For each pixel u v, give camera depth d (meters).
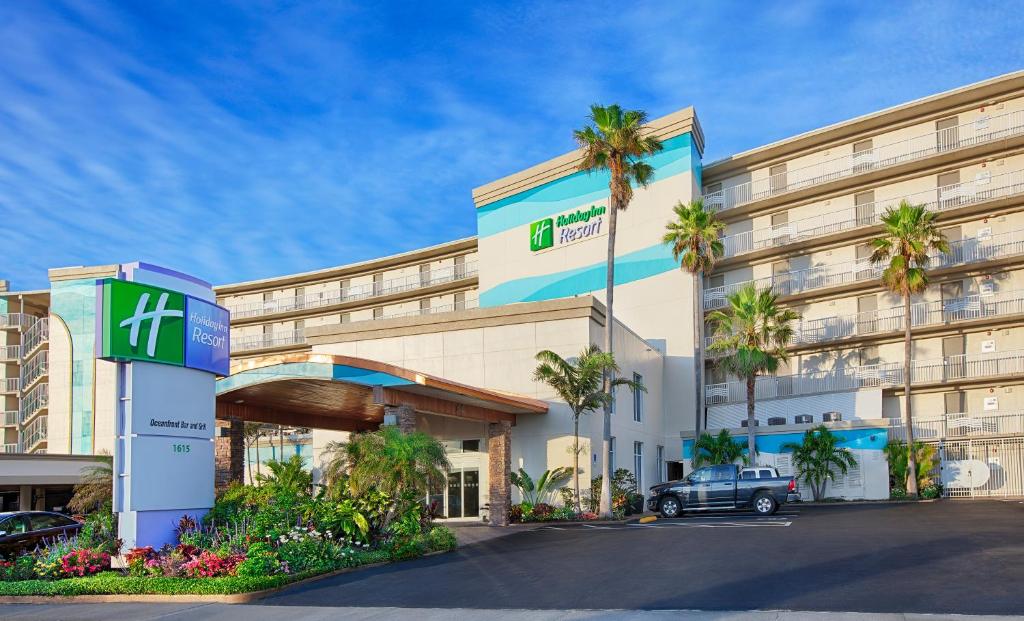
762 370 41.41
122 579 14.62
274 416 28.52
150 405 17.05
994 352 41.72
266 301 74.94
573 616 10.87
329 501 18.95
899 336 44.56
